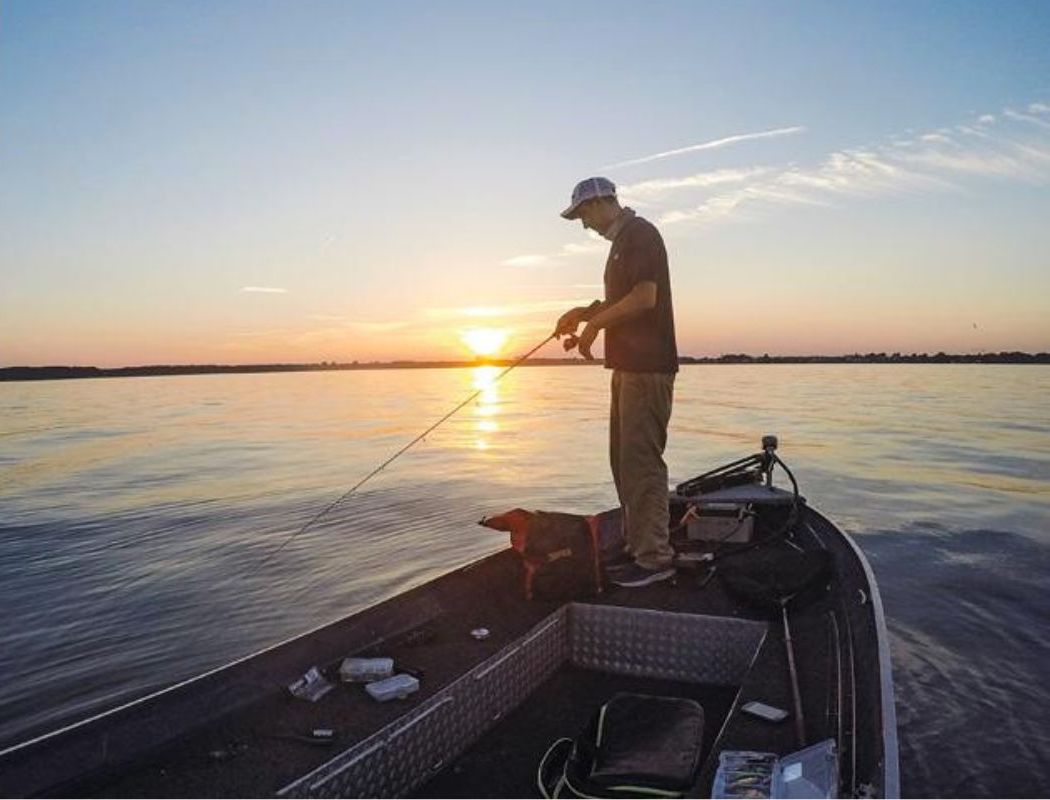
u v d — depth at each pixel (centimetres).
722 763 237
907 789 545
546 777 268
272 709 264
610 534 512
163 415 5956
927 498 1816
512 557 424
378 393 10625
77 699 693
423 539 1338
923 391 9219
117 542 1338
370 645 318
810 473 2275
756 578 378
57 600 985
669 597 386
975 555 1206
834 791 212
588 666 371
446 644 326
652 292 388
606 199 405
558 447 3052
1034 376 16775
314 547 1277
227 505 1722
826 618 363
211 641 839
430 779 271
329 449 3075
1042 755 587
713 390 9656
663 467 420
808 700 280
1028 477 2186
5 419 5756
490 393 10181
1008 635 827
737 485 632
